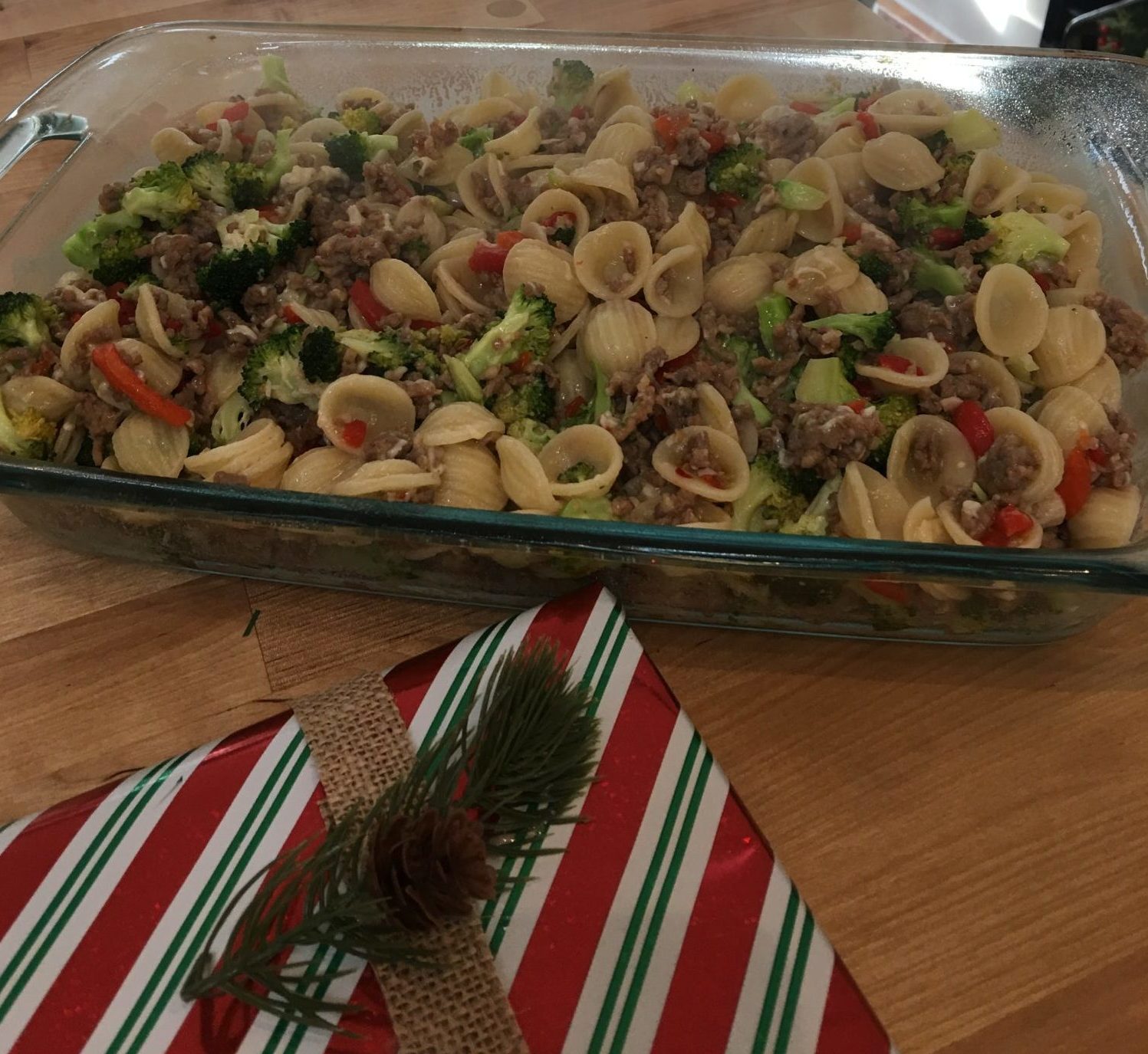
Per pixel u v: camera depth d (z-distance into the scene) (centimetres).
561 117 36
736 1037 20
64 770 25
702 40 36
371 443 28
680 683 26
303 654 27
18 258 33
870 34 42
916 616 26
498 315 30
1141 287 31
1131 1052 21
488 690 24
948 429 27
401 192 33
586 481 26
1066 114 34
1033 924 23
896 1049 20
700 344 30
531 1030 20
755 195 32
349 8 45
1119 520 26
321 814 23
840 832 24
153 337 29
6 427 28
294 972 21
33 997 21
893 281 30
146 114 37
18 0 46
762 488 27
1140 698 26
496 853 22
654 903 22
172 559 28
